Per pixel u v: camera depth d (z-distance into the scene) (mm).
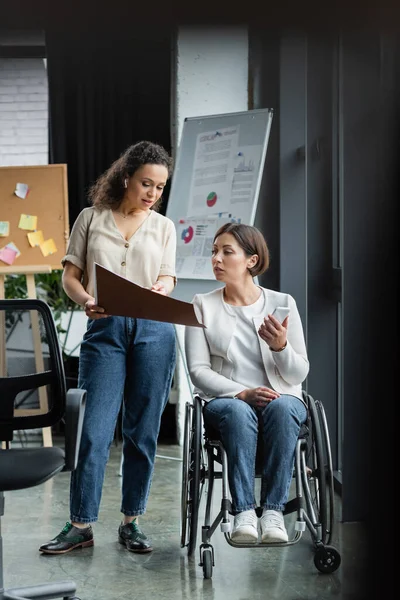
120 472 5262
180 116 5656
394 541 2969
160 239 3805
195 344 3662
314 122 4926
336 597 3197
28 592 3092
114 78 6285
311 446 3568
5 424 3184
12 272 5496
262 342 3607
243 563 3611
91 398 3705
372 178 3912
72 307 6422
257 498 4602
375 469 3082
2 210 5621
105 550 3779
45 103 6625
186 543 3863
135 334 3697
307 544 3852
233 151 4902
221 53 5621
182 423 5910
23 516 4332
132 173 3680
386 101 3328
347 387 3988
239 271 3660
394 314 3293
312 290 4949
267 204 5133
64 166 5625
